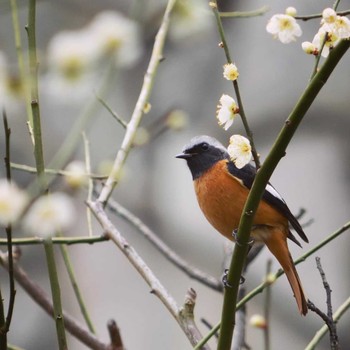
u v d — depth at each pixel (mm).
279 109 13422
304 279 12547
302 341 12227
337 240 12609
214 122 13711
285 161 13141
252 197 4449
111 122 13344
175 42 13898
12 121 13008
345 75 13180
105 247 12219
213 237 13180
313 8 13219
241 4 13859
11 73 3162
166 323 11781
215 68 13922
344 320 12242
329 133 13109
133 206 13312
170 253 7273
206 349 5281
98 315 11773
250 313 12352
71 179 5824
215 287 7145
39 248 12617
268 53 13672
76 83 3139
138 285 12000
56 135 13094
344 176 12859
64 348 4418
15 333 12297
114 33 3248
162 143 13703
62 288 11977
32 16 4402
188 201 13414
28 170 5906
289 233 6969
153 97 13977
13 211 3457
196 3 4547
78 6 13305
